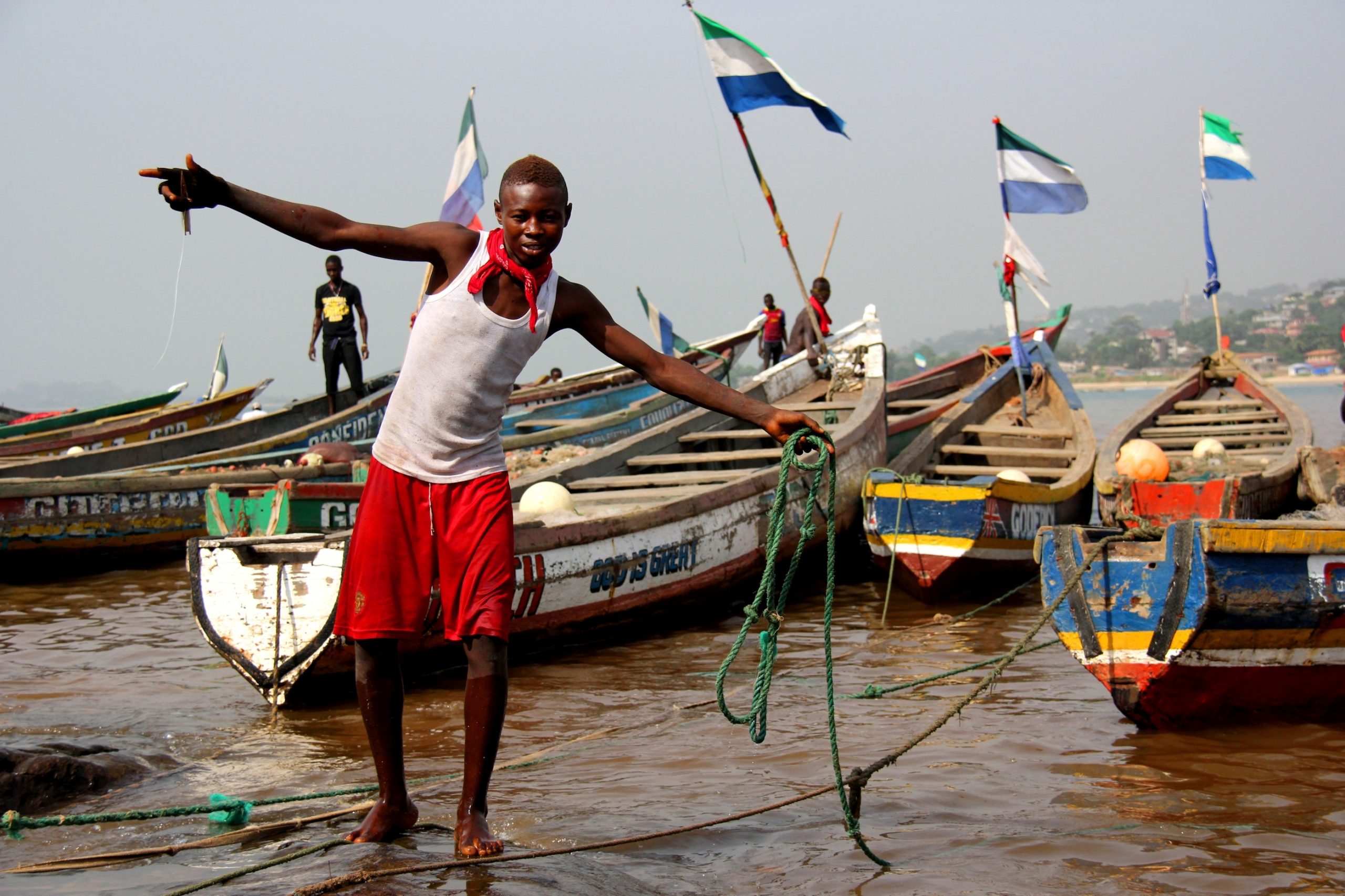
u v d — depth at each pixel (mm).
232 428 17062
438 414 3428
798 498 10422
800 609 9805
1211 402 14453
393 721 3691
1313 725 5805
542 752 5375
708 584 9250
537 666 7527
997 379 14820
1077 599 5789
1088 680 6824
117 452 15672
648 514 8484
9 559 12000
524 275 3365
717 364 20125
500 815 4305
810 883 3611
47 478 12633
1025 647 4719
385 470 3520
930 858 3877
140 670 7520
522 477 10555
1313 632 5672
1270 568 5469
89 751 5164
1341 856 3918
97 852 3924
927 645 8086
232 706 6516
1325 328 180875
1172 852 3955
